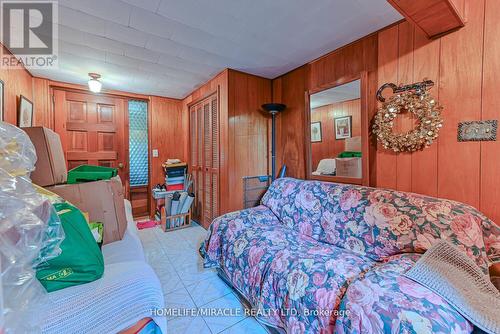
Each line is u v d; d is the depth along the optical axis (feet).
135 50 6.89
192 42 6.42
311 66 7.79
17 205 2.12
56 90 9.83
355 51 6.44
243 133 8.94
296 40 6.35
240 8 4.92
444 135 4.84
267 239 5.52
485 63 4.29
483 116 4.34
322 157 7.41
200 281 6.42
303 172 8.28
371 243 4.78
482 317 2.57
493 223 4.01
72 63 7.82
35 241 2.14
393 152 5.68
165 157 12.81
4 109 6.28
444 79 4.81
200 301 5.56
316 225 5.91
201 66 8.23
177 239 9.55
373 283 3.24
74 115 10.36
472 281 3.15
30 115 8.45
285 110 8.97
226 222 6.45
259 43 6.52
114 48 6.74
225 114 8.61
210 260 6.27
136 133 12.08
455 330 2.48
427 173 5.11
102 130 11.06
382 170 5.90
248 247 5.37
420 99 5.11
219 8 4.91
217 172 9.35
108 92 10.98
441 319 2.55
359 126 6.32
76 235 2.50
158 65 8.09
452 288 2.91
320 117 7.43
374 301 2.92
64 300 2.22
